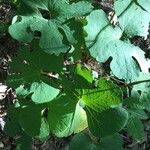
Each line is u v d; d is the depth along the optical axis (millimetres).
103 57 319
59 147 387
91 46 316
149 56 445
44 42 306
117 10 333
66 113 333
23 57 330
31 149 348
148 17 338
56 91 325
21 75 328
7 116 356
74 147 338
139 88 366
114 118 327
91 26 317
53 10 317
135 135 361
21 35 305
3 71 385
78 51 328
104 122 330
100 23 322
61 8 315
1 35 395
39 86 323
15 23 308
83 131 364
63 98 333
